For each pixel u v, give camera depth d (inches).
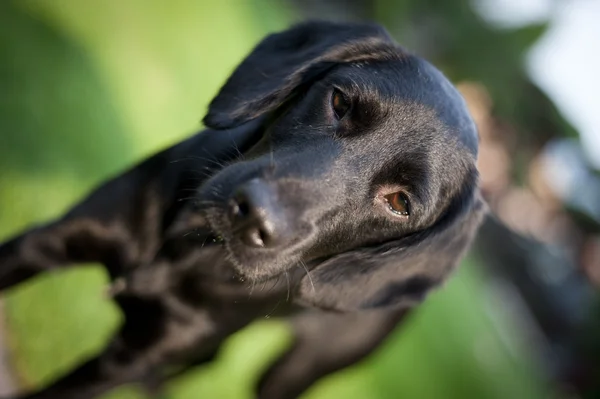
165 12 386.6
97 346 179.2
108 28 295.4
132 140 264.2
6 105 191.5
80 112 231.0
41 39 231.6
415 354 444.1
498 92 1112.2
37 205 182.2
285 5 745.0
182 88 350.6
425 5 994.7
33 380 154.4
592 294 1032.2
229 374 229.9
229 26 500.7
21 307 158.4
